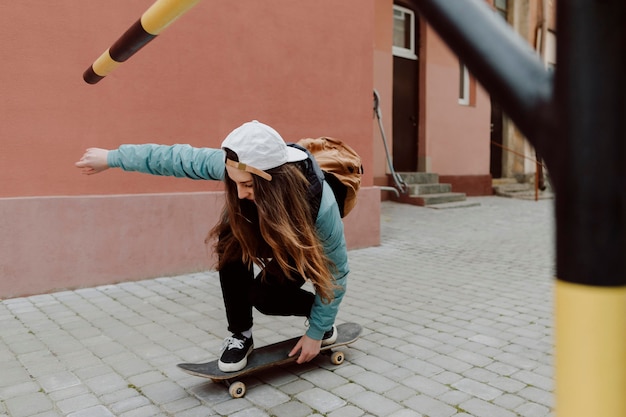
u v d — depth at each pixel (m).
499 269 5.02
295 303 2.43
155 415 2.23
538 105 0.39
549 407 2.28
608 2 0.34
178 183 4.64
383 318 3.53
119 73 4.26
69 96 4.06
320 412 2.25
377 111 7.64
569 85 0.36
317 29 5.47
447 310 3.71
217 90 4.79
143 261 4.46
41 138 3.97
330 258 2.19
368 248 6.04
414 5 0.48
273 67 5.15
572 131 0.36
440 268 5.06
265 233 1.97
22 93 3.88
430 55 10.53
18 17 3.84
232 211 2.08
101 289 4.19
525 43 0.43
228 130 4.88
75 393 2.43
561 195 0.38
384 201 10.01
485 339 3.12
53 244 4.05
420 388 2.47
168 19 1.42
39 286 4.01
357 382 2.54
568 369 0.41
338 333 2.89
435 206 9.48
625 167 0.36
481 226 7.73
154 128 4.46
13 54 3.84
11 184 3.89
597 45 0.35
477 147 11.66
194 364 2.47
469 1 0.45
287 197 1.95
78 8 4.06
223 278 2.43
